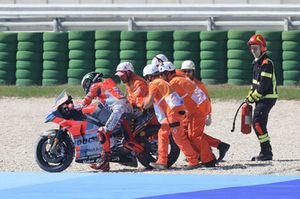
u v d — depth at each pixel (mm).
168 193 30141
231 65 70062
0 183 33062
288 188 30766
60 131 37219
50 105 64625
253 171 35969
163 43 71000
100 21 81562
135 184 32219
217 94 65750
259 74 39062
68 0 87625
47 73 74500
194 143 37875
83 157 37375
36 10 86750
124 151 37562
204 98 37906
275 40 69562
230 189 30750
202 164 37688
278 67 69875
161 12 82500
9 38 75562
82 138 37344
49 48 74312
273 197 29047
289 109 59688
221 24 77500
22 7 87000
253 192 30047
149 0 85062
